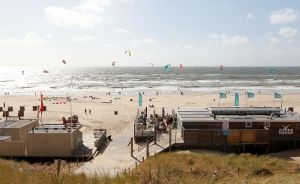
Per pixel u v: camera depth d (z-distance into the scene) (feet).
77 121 163.02
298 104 241.14
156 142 111.75
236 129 109.60
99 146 117.60
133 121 175.63
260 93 322.34
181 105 239.09
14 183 37.91
